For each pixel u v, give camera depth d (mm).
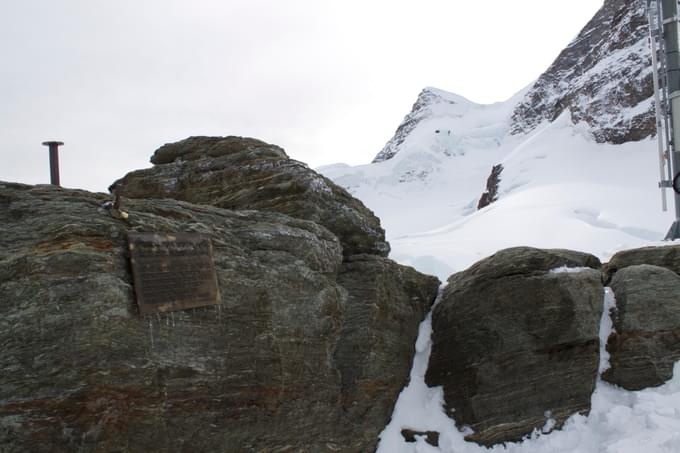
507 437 7938
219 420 5734
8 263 4680
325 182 8695
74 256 4828
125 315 5027
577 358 8273
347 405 7352
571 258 8789
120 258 5172
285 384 6352
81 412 4684
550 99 103812
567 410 8117
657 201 34562
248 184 8508
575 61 105875
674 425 7469
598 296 8570
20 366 4531
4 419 4449
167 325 5398
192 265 5715
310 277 6895
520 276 8391
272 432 6246
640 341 8344
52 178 6668
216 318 5848
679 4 11289
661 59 10695
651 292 8547
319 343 6938
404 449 7871
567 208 34625
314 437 6789
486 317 8344
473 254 22750
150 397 5152
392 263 8469
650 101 61906
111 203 5500
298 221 7312
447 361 8477
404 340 8469
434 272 19047
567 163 60688
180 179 8984
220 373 5750
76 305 4750
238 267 6184
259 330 6176
